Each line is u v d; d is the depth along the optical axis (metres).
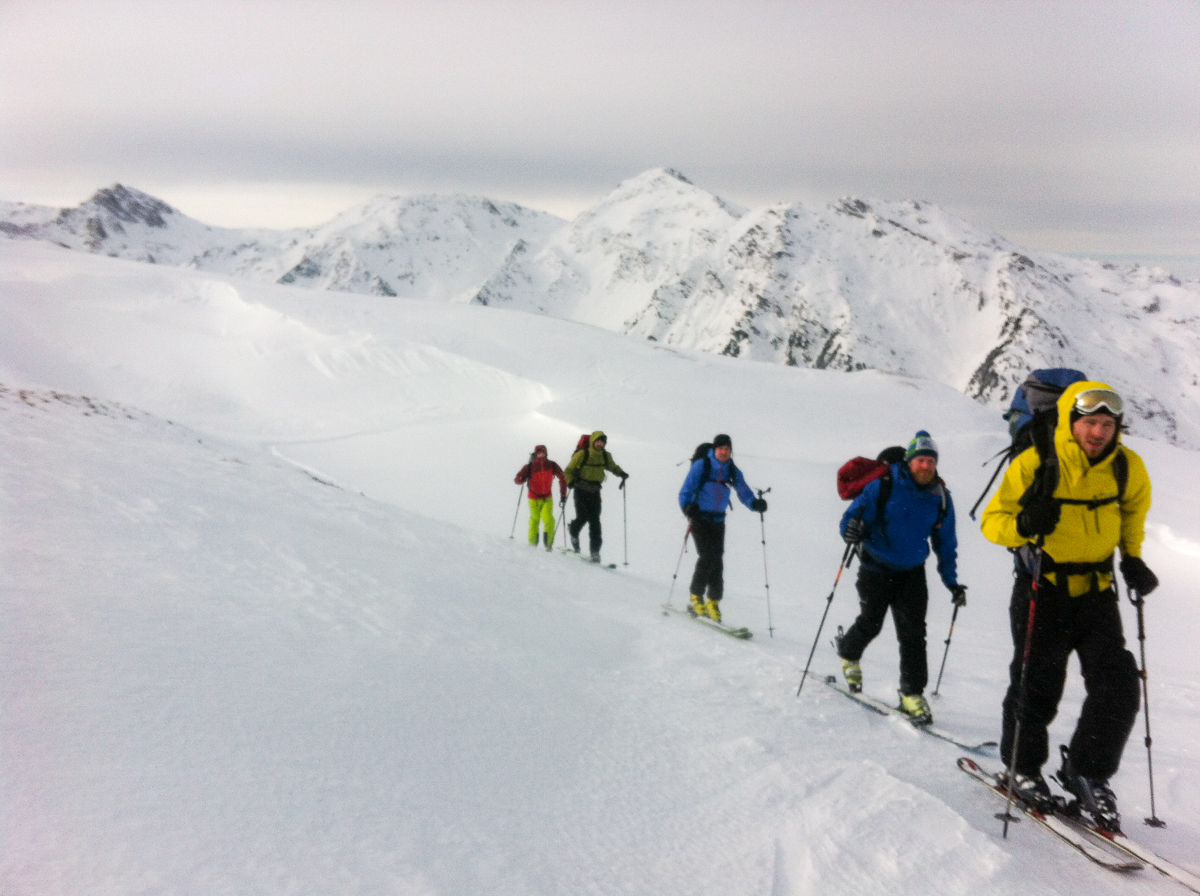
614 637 6.77
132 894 2.02
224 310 72.88
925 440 5.42
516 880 2.57
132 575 4.80
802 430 53.38
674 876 2.86
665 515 23.59
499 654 5.24
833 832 3.25
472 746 3.61
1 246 86.31
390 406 53.75
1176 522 29.50
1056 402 3.85
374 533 9.34
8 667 3.09
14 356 53.28
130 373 55.91
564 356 67.50
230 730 3.08
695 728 4.64
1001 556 22.03
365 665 4.24
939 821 3.37
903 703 5.46
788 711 5.26
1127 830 3.78
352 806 2.77
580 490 12.94
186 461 11.25
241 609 4.66
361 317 73.00
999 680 7.33
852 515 5.58
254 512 8.12
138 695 3.15
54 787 2.41
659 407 53.75
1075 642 3.85
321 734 3.28
